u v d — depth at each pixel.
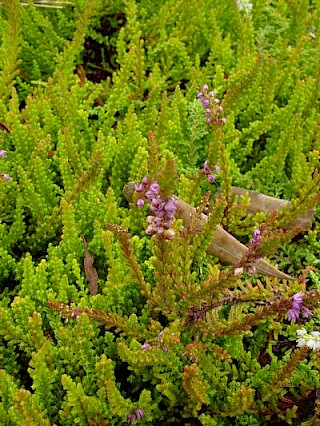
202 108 0.42
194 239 0.32
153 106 0.45
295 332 0.34
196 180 0.36
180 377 0.31
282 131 0.44
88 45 0.54
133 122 0.41
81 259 0.37
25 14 0.49
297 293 0.28
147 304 0.34
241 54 0.50
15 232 0.38
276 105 0.48
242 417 0.32
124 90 0.45
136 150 0.42
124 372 0.34
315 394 0.32
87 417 0.29
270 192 0.43
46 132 0.43
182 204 0.35
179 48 0.49
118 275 0.33
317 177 0.35
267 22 0.55
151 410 0.31
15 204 0.40
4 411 0.29
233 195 0.42
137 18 0.55
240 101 0.46
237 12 0.51
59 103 0.43
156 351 0.29
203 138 0.45
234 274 0.28
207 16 0.54
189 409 0.31
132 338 0.31
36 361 0.29
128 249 0.29
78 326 0.30
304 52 0.51
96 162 0.36
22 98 0.48
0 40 0.50
